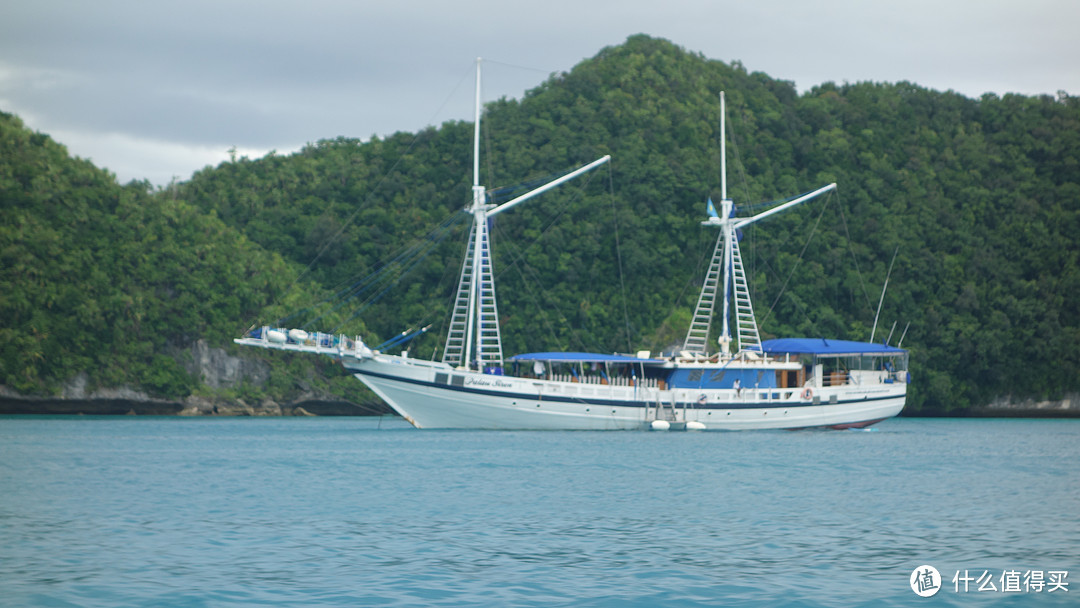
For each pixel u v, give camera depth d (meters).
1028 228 192.88
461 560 34.16
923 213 194.50
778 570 33.09
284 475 57.03
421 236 189.12
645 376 91.12
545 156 195.62
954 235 191.88
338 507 45.16
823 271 183.12
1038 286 183.12
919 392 168.25
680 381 90.56
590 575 32.16
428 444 78.19
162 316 153.38
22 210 151.62
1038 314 179.38
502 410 85.06
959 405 170.75
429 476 56.41
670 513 44.00
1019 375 173.62
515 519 42.22
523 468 60.41
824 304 180.88
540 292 178.12
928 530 40.34
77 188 159.12
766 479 56.09
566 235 184.12
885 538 38.59
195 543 36.84
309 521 41.50
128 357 148.00
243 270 163.12
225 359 154.50
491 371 87.44
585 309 176.00
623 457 67.38
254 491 50.25
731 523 41.62
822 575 32.44
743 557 34.97
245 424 121.19
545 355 87.69
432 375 83.81
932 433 111.12
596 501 47.28
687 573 32.53
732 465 63.19
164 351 152.38
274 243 190.62
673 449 73.88
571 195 189.25
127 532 38.97
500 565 33.47
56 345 141.38
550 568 33.09
